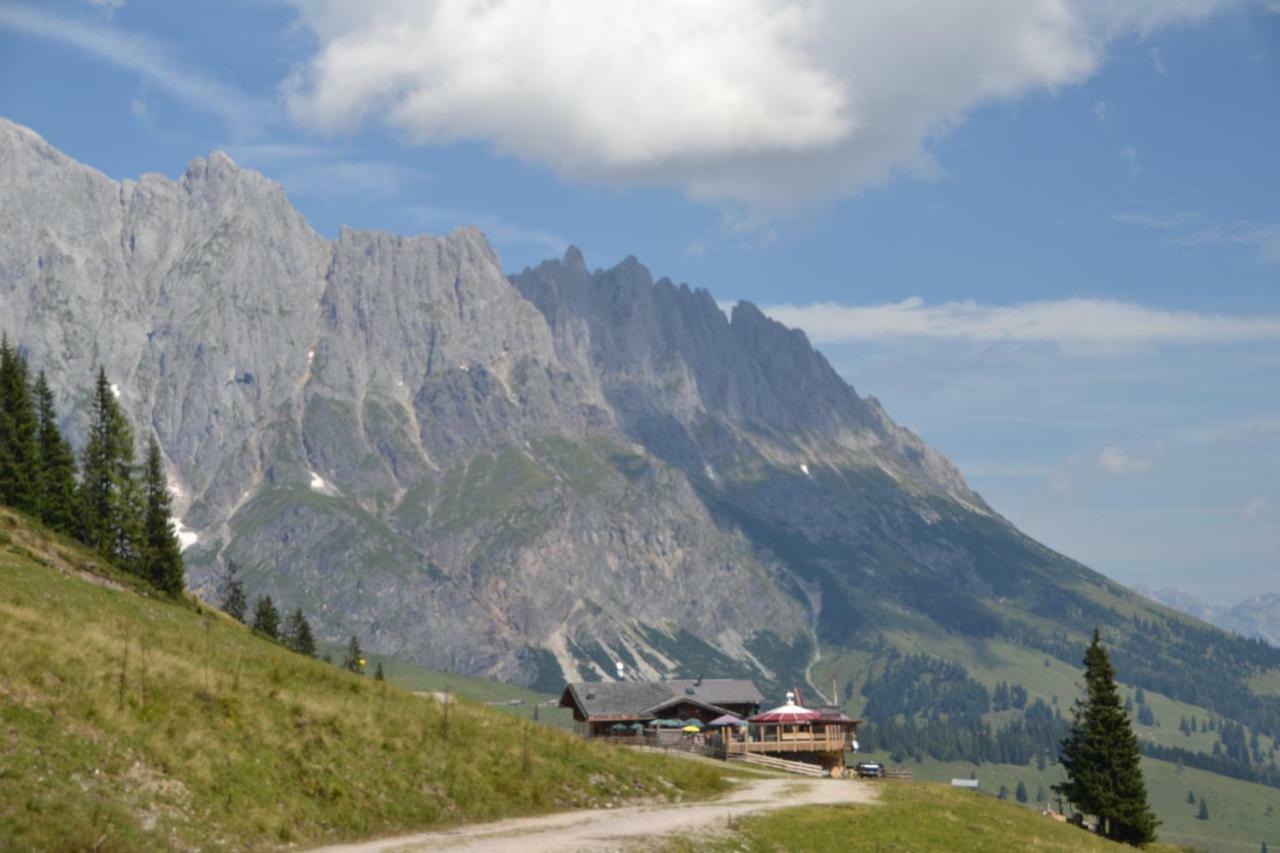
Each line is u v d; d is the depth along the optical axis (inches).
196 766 1736.0
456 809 2063.2
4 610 2033.7
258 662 2536.9
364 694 2536.9
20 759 1533.0
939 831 2593.5
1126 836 4148.6
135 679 1910.7
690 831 2090.3
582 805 2322.8
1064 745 4338.1
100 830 1462.8
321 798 1868.8
